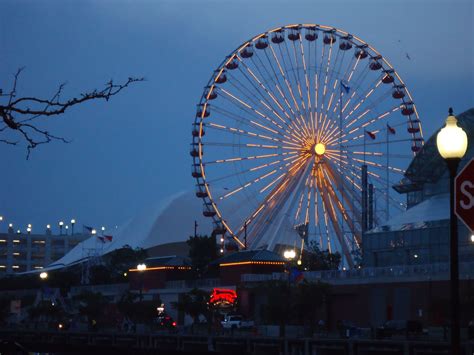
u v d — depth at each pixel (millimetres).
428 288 100312
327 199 137375
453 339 20672
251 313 124438
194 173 141250
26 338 128250
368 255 124562
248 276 127375
